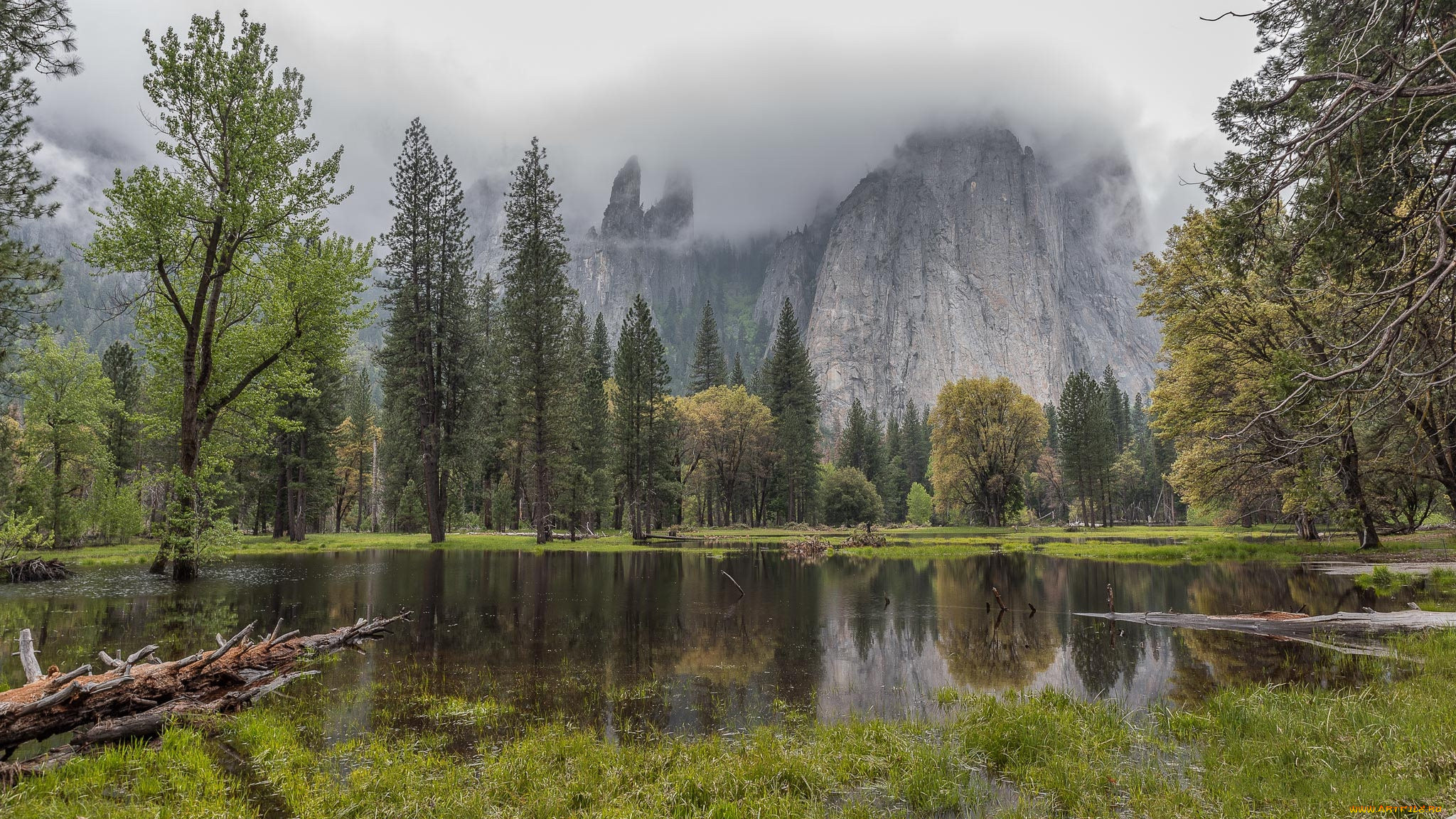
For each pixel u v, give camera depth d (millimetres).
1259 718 8562
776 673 12125
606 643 14477
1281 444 11305
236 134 21156
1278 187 8914
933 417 73688
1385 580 23125
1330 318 12164
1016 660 13250
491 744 8133
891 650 14164
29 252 15836
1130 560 36438
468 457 48250
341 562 31469
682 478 75250
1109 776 7047
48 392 39188
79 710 7789
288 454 46344
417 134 45438
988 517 76188
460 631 15453
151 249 20047
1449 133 10086
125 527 40312
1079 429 84875
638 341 57625
